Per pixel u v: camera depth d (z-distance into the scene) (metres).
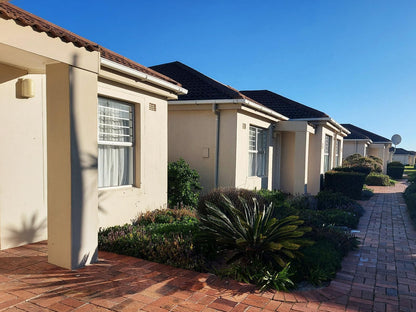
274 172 14.59
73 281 4.11
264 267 4.64
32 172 5.48
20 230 5.36
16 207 5.28
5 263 4.60
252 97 17.03
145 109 7.52
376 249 6.66
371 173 22.25
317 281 4.61
